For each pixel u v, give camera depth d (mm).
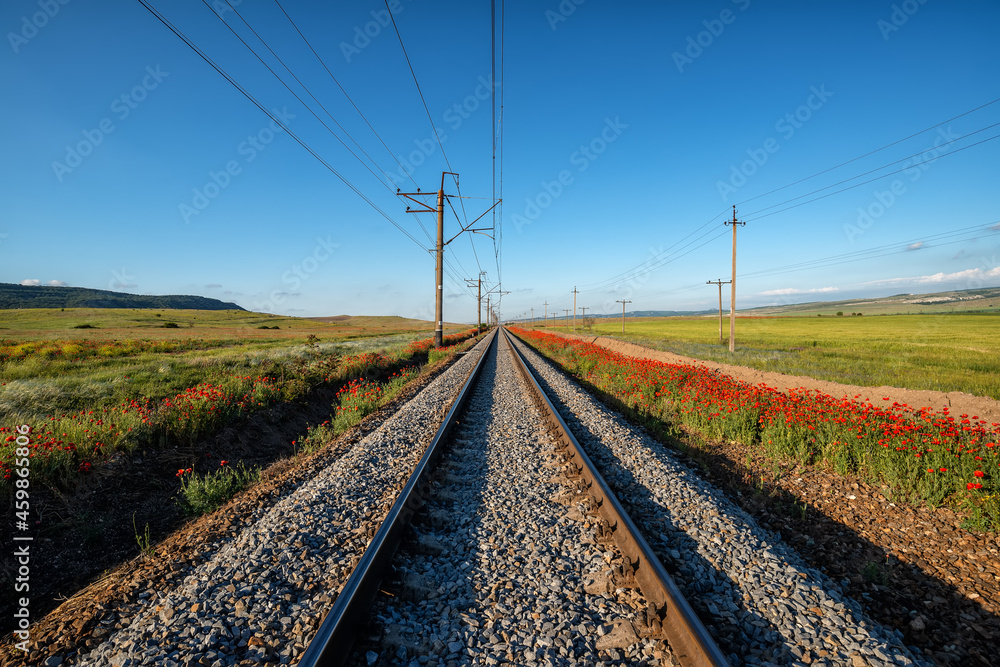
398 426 8164
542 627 2857
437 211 28938
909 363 22719
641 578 3262
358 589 2881
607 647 2676
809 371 19844
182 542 4266
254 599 3195
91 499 5609
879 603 3477
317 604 3107
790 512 5141
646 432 8508
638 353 29797
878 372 19438
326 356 17078
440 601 3154
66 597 4062
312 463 6484
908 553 4219
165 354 23219
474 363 20656
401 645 2680
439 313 28938
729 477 6289
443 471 5676
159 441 7398
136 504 5867
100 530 5102
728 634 2818
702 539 3992
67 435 6555
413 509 4453
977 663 2867
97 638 2938
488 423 8836
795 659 2605
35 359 17234
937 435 6176
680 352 31578
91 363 17391
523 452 6719
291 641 2793
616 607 3031
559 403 11008
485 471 5926
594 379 15961
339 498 4895
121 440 6840
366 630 2783
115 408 8453
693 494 4910
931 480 5312
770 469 6555
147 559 4000
